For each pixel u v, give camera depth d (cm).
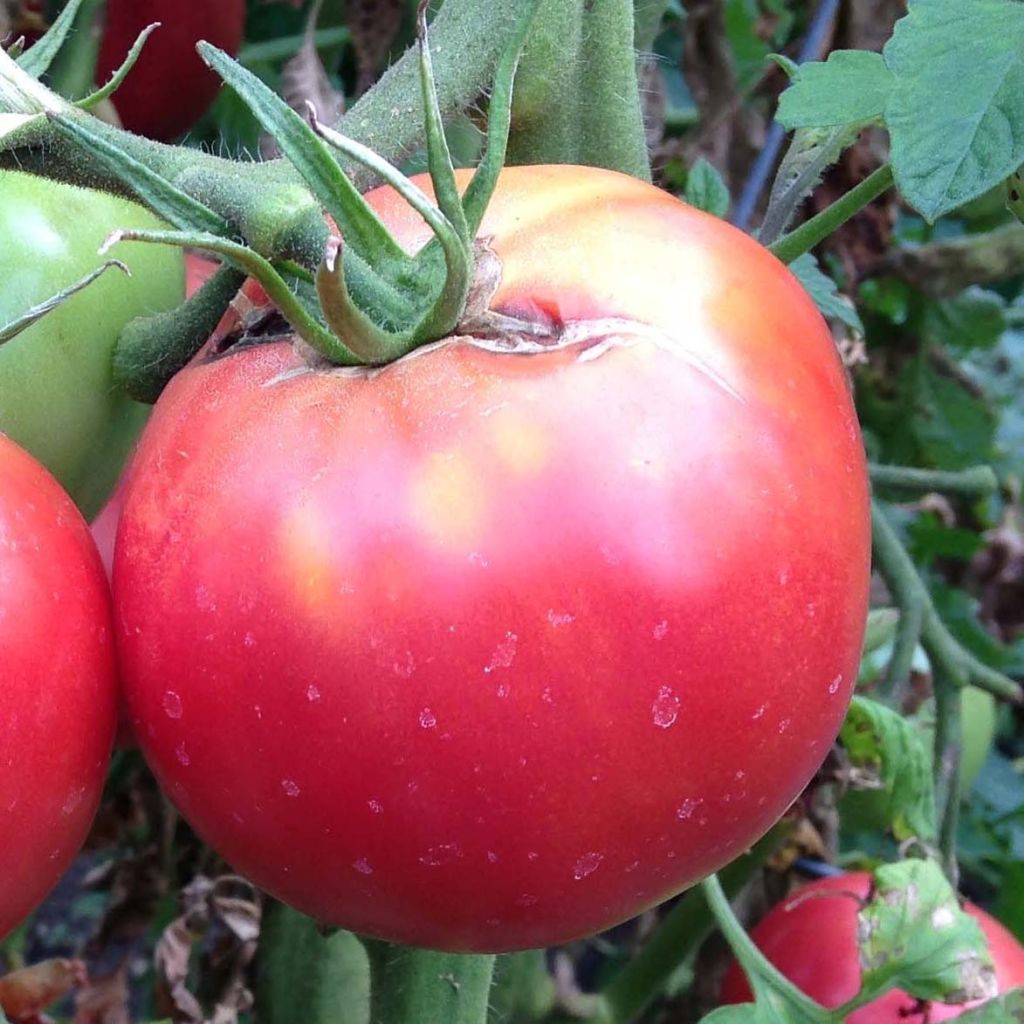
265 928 36
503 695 20
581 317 21
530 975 38
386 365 21
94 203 24
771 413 21
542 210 22
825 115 24
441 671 20
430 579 20
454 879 21
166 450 21
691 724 20
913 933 29
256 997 37
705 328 21
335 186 20
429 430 20
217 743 21
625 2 27
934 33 22
